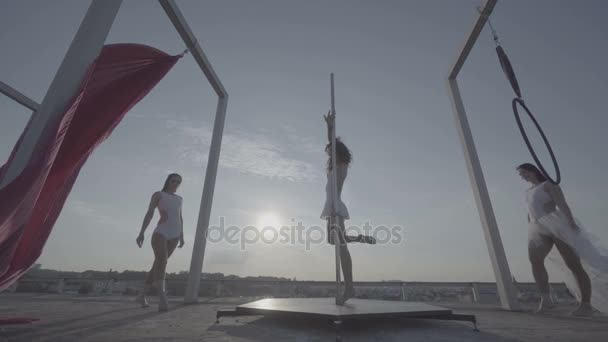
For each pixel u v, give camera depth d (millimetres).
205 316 2820
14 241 1697
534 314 3232
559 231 3238
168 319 2607
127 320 2525
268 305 2520
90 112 2500
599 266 3033
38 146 1750
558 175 2639
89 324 2291
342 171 3047
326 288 5578
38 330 2014
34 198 1738
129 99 2762
